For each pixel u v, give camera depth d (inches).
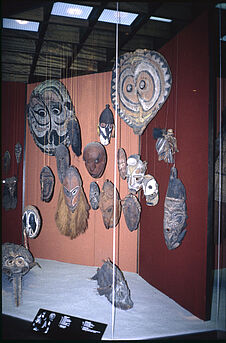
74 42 175.0
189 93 157.3
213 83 144.3
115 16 154.5
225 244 159.6
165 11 147.4
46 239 239.1
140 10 143.9
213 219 143.9
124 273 211.2
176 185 147.9
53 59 200.1
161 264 180.2
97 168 183.0
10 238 232.8
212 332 133.0
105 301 164.4
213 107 144.3
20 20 154.6
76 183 185.8
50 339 126.3
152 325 138.8
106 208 173.8
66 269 216.7
